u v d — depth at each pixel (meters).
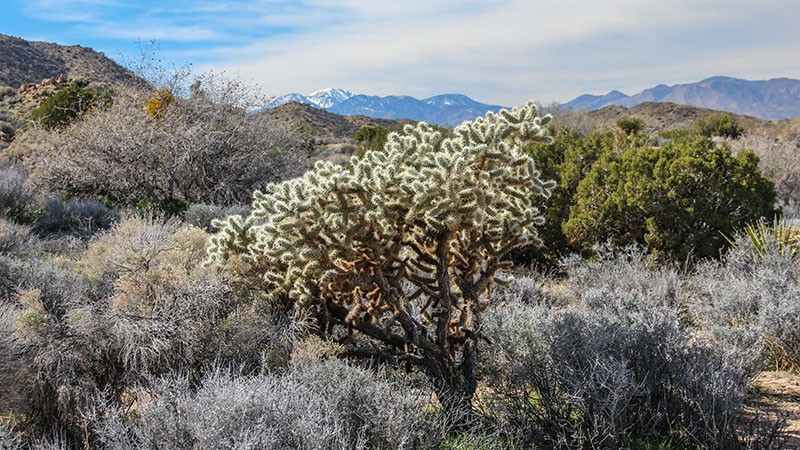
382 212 3.43
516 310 4.75
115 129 12.34
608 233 9.00
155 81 13.45
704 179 8.48
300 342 3.78
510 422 3.40
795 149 17.91
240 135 13.62
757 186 8.69
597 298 5.98
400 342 3.92
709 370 3.60
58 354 3.35
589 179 9.30
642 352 3.74
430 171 3.41
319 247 3.53
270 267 4.06
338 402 3.00
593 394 3.25
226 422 2.62
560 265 9.07
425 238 3.73
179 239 4.64
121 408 3.28
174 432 2.63
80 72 52.69
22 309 3.96
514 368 3.65
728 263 7.36
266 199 3.74
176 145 12.12
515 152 3.76
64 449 2.95
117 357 3.50
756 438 3.28
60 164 12.21
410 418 2.97
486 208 3.57
